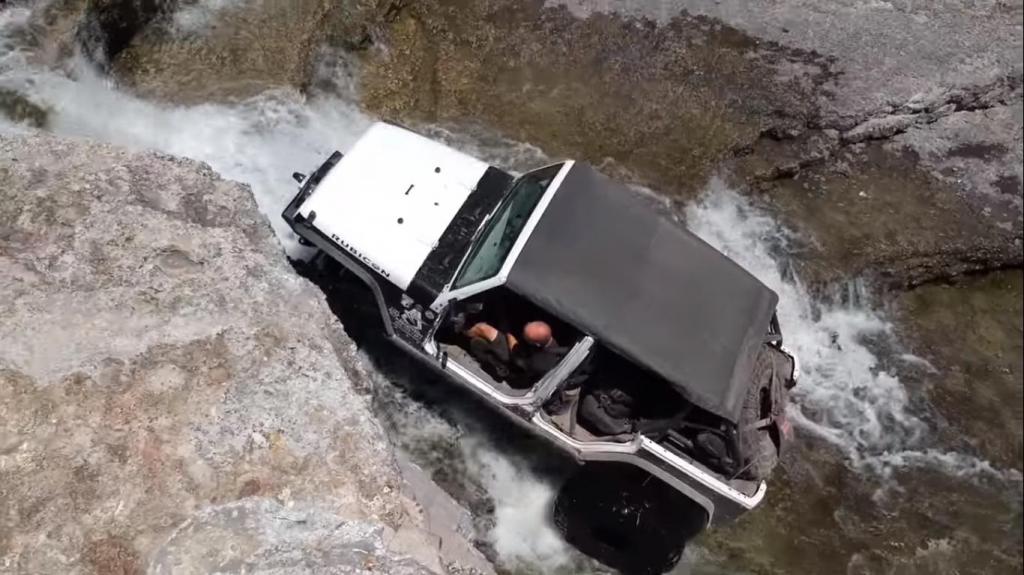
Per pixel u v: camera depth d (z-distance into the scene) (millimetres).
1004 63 9227
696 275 6137
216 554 4391
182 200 5879
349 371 5621
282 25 8336
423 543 4688
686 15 9047
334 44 8414
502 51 8734
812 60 9008
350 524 4609
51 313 5070
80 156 5902
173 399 4871
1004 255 8867
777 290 8344
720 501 6113
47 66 7586
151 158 6035
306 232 6539
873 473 7828
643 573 6789
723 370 5844
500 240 6203
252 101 8008
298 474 4762
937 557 7500
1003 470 8070
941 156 9086
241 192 6113
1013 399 8469
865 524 7523
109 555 4367
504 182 6723
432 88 8492
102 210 5594
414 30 8719
